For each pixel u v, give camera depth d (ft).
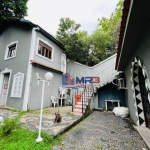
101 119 19.77
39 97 25.22
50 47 32.63
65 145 10.00
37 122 15.07
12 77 26.81
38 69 25.91
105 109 28.99
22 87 23.61
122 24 9.81
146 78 10.85
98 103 29.94
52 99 28.78
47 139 10.05
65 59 39.99
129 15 8.05
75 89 34.60
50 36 31.09
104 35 47.16
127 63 19.93
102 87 30.60
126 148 9.87
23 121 15.34
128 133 13.33
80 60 45.47
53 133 11.49
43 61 28.86
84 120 18.90
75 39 43.16
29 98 22.68
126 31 10.12
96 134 12.84
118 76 26.91
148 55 9.93
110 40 49.78
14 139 10.00
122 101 28.27
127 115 21.29
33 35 26.27
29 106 22.48
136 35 10.84
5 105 25.95
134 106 17.02
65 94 33.14
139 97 16.05
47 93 27.91
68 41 42.96
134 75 16.57
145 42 10.48
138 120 15.47
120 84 24.06
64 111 22.67
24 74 24.25
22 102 22.43
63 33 46.01
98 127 15.35
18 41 28.91
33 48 25.63
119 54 16.43
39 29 27.35
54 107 27.25
